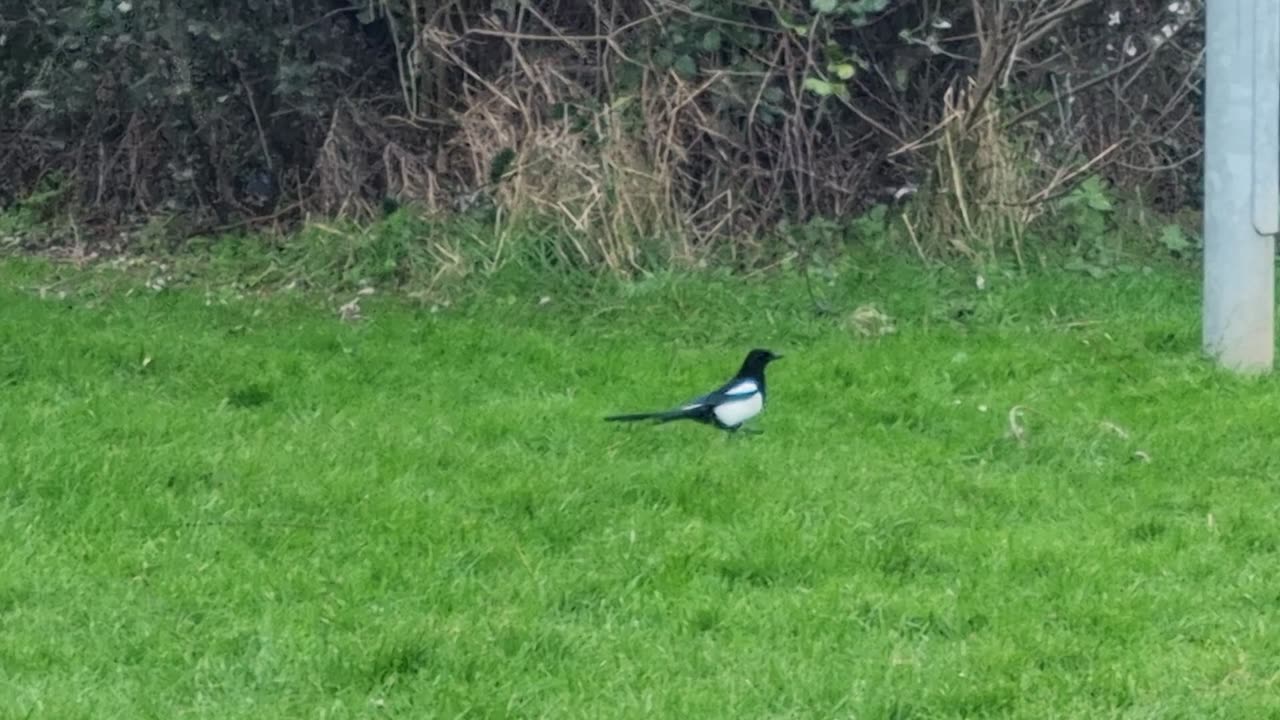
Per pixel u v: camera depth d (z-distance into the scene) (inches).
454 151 463.5
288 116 495.8
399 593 224.4
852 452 294.8
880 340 385.4
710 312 408.5
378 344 374.6
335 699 189.9
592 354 369.1
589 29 464.4
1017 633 210.5
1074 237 456.4
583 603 222.8
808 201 465.1
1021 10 445.7
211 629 210.4
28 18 504.4
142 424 298.2
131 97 490.3
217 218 502.0
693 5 446.9
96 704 186.1
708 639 209.6
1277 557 240.4
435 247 437.1
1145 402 329.1
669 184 442.0
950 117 447.8
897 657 202.5
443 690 191.5
